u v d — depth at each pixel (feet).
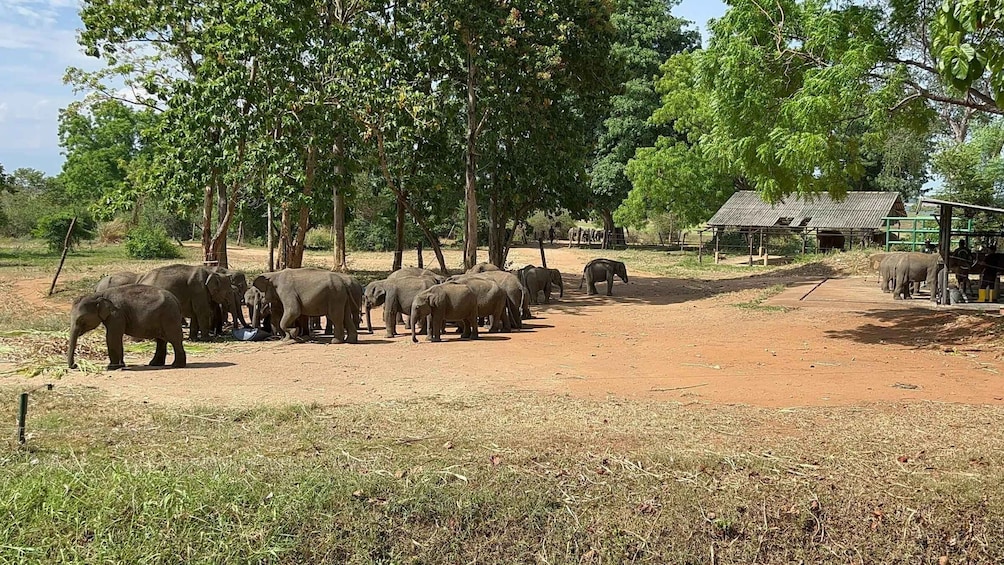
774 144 45.62
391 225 155.43
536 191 95.14
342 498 19.84
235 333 50.11
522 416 27.30
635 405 29.17
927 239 119.75
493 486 20.81
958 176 113.50
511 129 88.48
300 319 49.06
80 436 24.13
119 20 76.59
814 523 19.92
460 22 76.33
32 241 174.60
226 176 72.69
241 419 26.63
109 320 35.65
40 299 68.44
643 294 87.45
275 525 18.72
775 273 113.60
